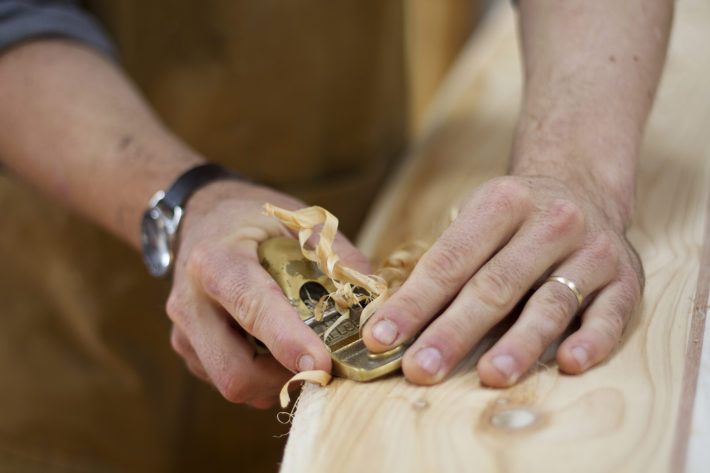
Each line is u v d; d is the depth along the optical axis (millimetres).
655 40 899
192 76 1396
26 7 1076
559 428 540
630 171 805
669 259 834
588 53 873
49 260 1483
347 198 1597
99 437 1566
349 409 589
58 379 1529
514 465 505
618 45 876
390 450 536
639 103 856
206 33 1384
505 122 1374
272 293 668
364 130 1590
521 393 587
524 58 950
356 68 1529
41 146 999
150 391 1545
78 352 1541
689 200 1005
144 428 1563
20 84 1026
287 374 730
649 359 623
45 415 1549
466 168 1238
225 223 767
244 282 680
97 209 965
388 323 621
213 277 699
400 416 573
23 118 1013
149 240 878
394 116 1709
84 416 1549
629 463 500
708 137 1199
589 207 710
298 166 1532
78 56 1064
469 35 2609
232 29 1381
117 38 1356
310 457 542
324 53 1472
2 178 1446
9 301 1521
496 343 614
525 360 599
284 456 553
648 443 518
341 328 666
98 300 1493
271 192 850
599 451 512
